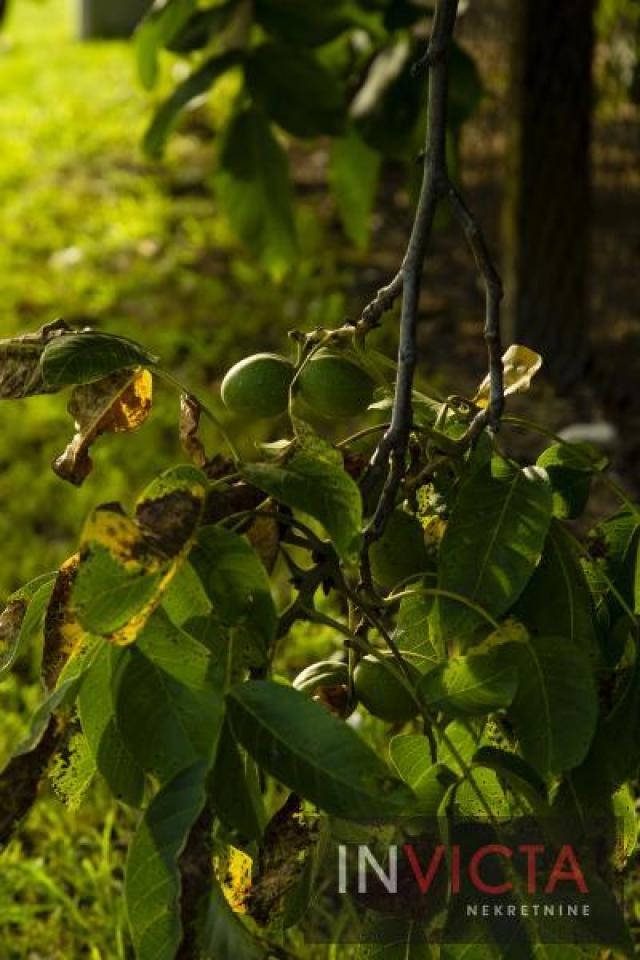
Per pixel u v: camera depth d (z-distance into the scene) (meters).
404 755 1.89
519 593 1.83
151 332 6.26
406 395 1.84
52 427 5.52
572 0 5.23
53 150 8.79
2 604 4.32
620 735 1.88
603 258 6.45
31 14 13.84
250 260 7.09
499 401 1.88
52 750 1.77
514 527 1.85
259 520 1.84
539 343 5.52
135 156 8.64
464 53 3.85
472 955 1.85
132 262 7.15
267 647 1.76
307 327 6.25
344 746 1.71
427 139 1.93
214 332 6.28
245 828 1.73
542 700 1.82
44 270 7.05
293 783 1.71
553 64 5.27
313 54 4.31
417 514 1.94
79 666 1.85
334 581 1.82
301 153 8.45
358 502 1.76
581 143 5.38
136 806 1.83
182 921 1.70
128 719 1.77
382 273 6.85
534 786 1.85
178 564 1.73
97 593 1.72
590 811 1.88
